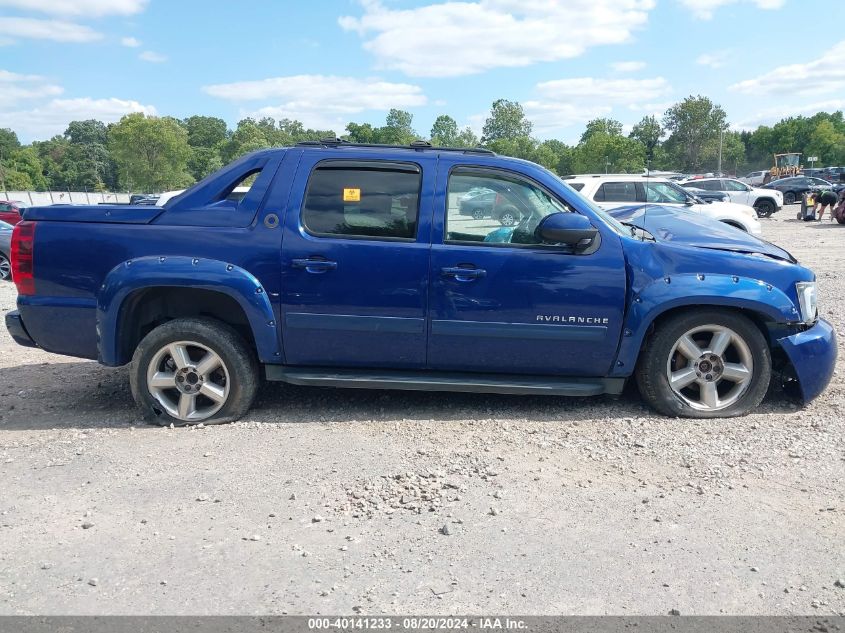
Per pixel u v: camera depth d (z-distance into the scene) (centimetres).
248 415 488
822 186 3872
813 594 279
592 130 10962
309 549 313
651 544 316
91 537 324
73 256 463
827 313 831
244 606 272
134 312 475
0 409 508
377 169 464
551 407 502
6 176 10538
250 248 456
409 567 298
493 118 12988
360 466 401
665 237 504
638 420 471
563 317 457
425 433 452
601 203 1468
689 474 389
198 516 344
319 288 456
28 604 273
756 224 1528
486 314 457
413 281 454
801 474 387
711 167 11156
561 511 347
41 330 473
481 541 319
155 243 459
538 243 462
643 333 460
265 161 470
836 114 12888
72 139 15088
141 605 272
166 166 9012
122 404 520
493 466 400
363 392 538
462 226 461
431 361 472
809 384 479
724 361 476
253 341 499
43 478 387
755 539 321
